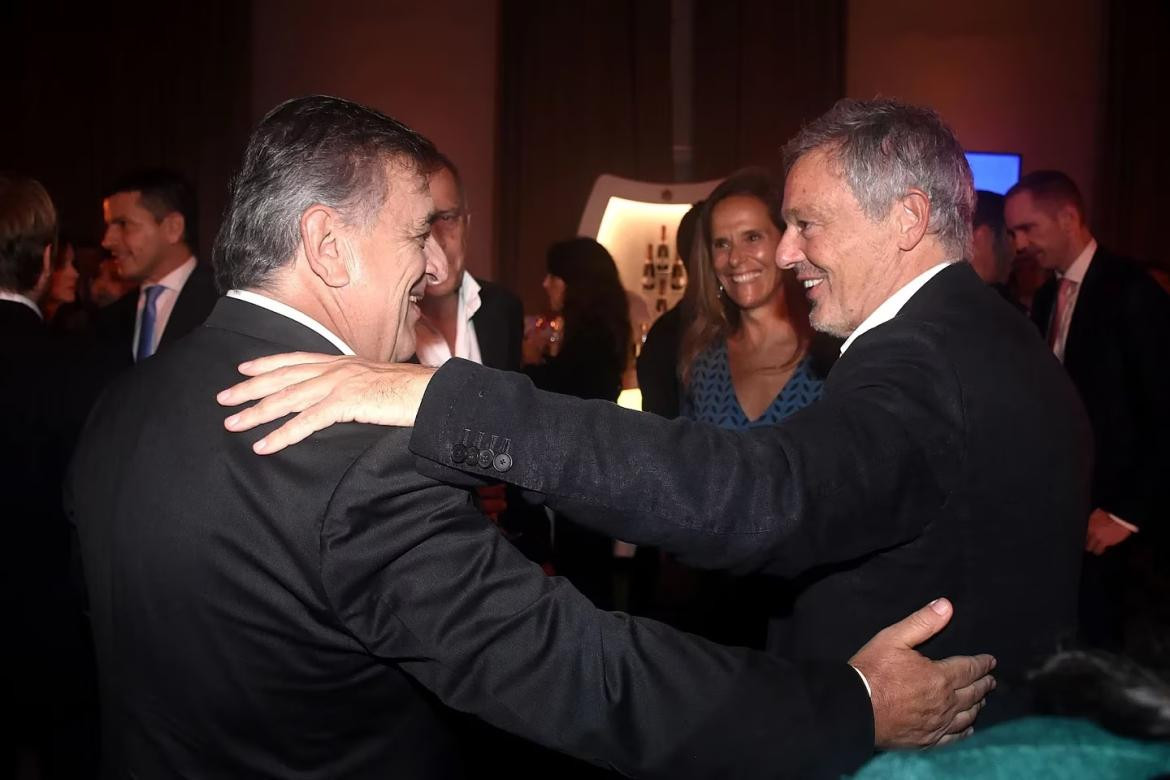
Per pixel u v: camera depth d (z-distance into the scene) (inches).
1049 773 44.1
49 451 87.2
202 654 41.3
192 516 41.4
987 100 299.9
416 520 41.4
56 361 89.3
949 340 50.7
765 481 45.2
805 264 59.1
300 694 41.3
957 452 48.9
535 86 305.6
